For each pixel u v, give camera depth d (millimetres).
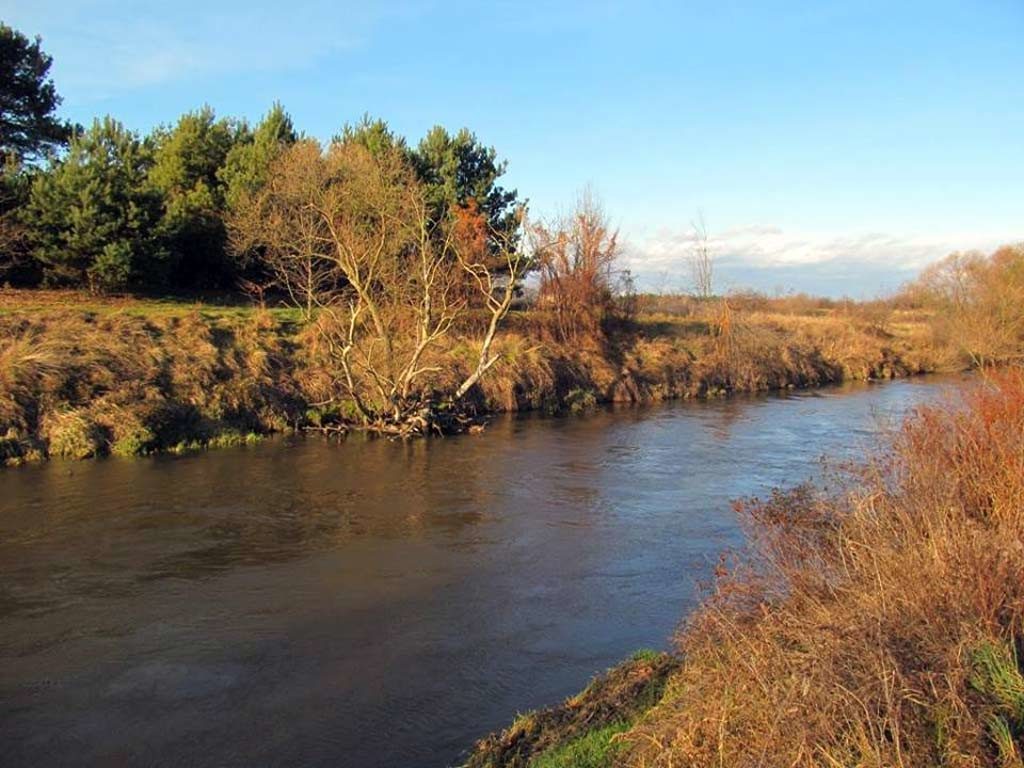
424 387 27719
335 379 26781
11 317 24172
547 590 12109
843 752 4598
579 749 6699
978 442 9094
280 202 32594
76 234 29859
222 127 39250
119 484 18062
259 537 14633
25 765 7496
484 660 9688
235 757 7641
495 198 43312
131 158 34938
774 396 36656
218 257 36188
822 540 7973
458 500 17484
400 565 13219
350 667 9508
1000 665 5129
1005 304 34531
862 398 35656
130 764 7531
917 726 4746
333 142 39688
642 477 19906
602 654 9852
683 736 5363
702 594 10984
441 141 42219
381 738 7945
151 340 24984
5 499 16641
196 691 8914
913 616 5746
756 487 18844
